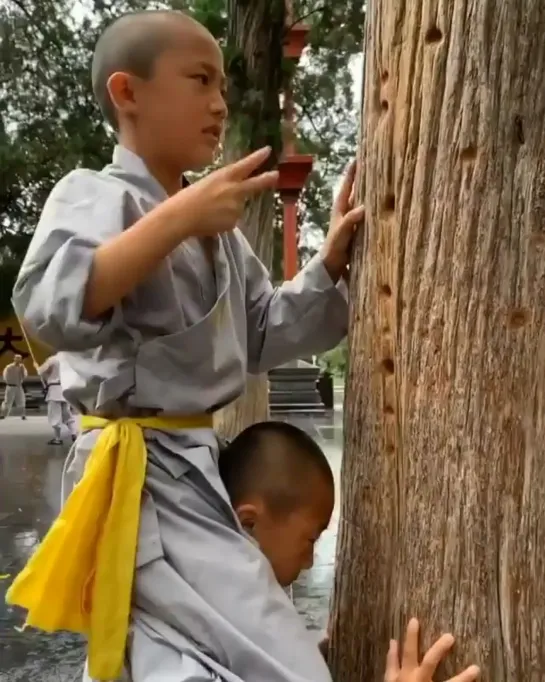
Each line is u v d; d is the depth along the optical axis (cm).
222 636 145
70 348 147
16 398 1727
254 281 192
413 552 153
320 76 882
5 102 1450
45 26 1420
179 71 165
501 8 146
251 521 164
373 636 163
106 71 170
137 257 142
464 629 146
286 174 1010
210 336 159
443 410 149
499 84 146
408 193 156
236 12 546
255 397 539
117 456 157
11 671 387
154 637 148
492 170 146
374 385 164
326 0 639
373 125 167
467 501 147
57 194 158
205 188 148
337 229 179
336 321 189
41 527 664
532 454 145
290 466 166
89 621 155
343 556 173
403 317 156
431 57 152
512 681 144
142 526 153
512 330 146
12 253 1691
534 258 145
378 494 163
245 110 538
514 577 145
